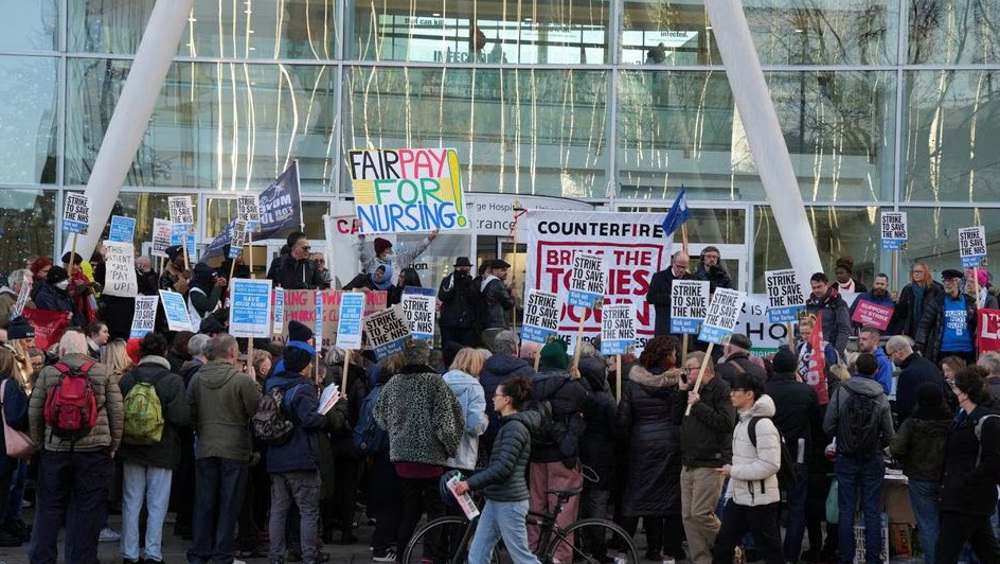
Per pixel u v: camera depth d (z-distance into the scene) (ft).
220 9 75.97
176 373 40.32
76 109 75.25
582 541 36.76
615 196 74.95
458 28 75.87
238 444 38.42
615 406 39.32
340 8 75.77
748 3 75.10
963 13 74.28
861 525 41.27
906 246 73.36
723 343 44.21
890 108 74.43
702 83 75.10
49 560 36.96
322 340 45.60
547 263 49.49
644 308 49.52
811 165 74.69
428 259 63.82
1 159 75.00
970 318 54.34
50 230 75.05
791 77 74.95
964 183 74.08
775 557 35.32
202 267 52.70
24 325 40.34
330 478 41.45
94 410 36.58
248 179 75.31
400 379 37.93
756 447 35.17
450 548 38.83
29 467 45.55
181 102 75.41
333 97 75.56
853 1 74.74
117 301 53.06
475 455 39.27
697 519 38.04
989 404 35.70
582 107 75.46
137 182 74.90
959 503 35.50
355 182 50.08
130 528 38.91
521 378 33.58
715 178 74.90
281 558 38.83
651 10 75.51
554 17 75.77
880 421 39.73
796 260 58.85
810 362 43.21
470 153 75.41
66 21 75.36
